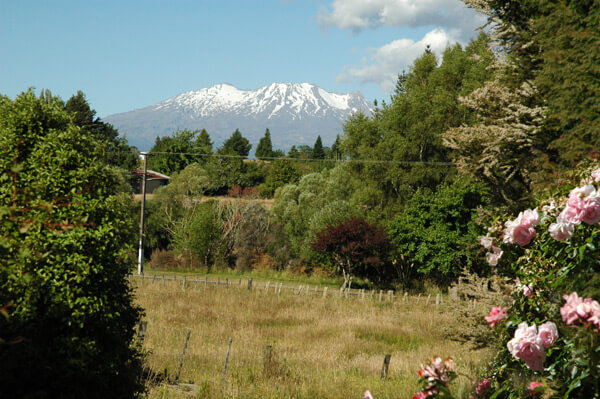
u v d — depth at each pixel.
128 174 48.72
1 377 4.64
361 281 37.19
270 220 45.91
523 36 13.84
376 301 28.70
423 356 15.64
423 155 39.94
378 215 40.31
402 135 41.00
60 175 6.62
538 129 12.96
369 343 18.08
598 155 4.70
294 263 42.12
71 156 6.82
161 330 17.56
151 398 9.40
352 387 11.70
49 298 6.09
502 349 4.56
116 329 7.02
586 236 4.02
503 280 5.27
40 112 7.00
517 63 14.43
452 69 39.19
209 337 17.42
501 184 16.08
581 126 5.29
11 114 6.86
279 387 11.29
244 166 85.44
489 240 5.04
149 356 13.02
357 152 43.53
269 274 41.44
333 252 34.59
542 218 4.44
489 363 5.46
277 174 80.81
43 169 6.57
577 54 5.95
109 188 7.37
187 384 11.27
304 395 10.90
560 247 4.28
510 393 4.18
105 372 6.66
